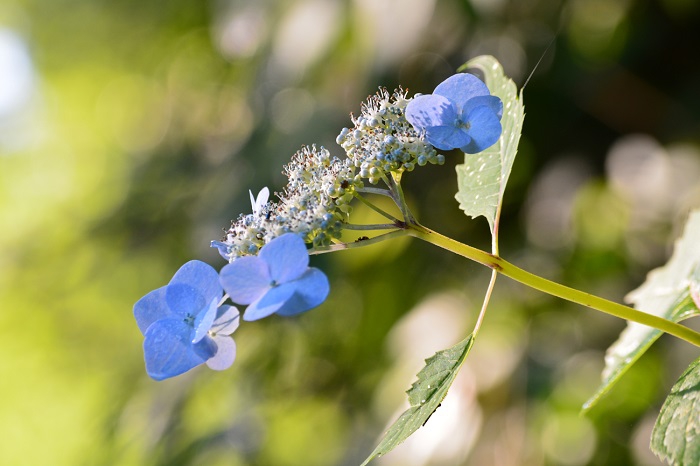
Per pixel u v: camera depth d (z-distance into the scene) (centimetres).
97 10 210
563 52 120
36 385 223
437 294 127
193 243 131
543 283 63
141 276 173
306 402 140
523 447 110
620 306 63
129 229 153
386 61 109
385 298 133
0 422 237
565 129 123
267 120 125
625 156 121
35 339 201
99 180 225
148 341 60
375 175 63
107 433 143
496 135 63
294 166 65
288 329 138
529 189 126
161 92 193
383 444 63
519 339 119
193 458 132
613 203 122
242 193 124
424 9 108
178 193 150
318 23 115
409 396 64
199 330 60
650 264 118
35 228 182
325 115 117
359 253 133
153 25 195
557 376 115
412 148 63
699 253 72
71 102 249
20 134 274
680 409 64
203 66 175
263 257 59
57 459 240
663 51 119
